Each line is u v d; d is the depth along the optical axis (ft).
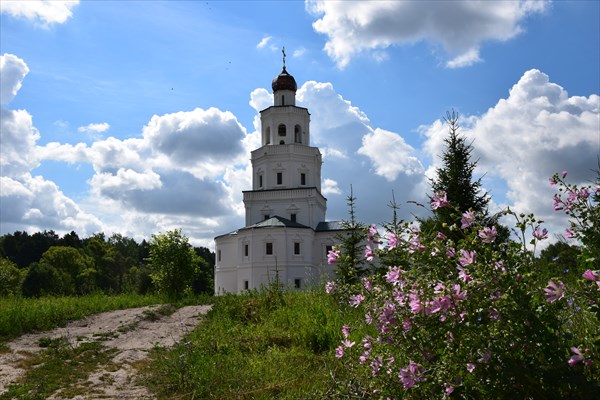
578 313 12.14
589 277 10.15
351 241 69.10
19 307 39.45
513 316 10.39
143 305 54.54
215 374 22.21
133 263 361.51
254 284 160.56
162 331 38.17
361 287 14.15
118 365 26.71
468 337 10.91
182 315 46.80
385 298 13.04
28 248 330.54
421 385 11.83
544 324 10.44
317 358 24.81
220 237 175.73
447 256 11.91
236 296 57.31
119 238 388.78
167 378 23.17
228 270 172.24
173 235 115.75
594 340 10.41
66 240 343.46
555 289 9.90
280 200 178.70
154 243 115.85
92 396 20.92
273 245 161.68
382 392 13.21
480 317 10.66
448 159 60.75
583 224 12.61
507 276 10.62
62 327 38.19
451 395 11.17
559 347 10.32
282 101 202.08
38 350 29.86
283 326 34.27
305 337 29.01
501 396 10.55
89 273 252.83
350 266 15.12
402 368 12.01
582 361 10.16
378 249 13.78
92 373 24.88
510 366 10.24
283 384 20.25
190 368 23.13
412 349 12.23
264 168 185.57
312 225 176.35
